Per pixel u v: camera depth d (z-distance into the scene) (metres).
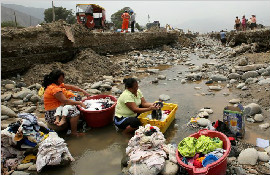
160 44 18.42
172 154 3.58
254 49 12.09
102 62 10.33
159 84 8.38
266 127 4.57
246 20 23.34
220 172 3.14
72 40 10.18
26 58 8.73
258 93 6.23
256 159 3.53
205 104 6.14
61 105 4.89
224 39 21.45
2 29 8.30
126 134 4.80
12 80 8.16
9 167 3.78
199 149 3.45
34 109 6.16
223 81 8.09
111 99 5.70
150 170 3.28
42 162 3.68
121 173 3.62
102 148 4.38
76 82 8.45
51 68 8.84
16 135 3.81
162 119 4.83
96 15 17.73
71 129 4.88
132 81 4.66
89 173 3.67
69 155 3.94
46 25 9.52
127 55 13.98
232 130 4.28
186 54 15.55
